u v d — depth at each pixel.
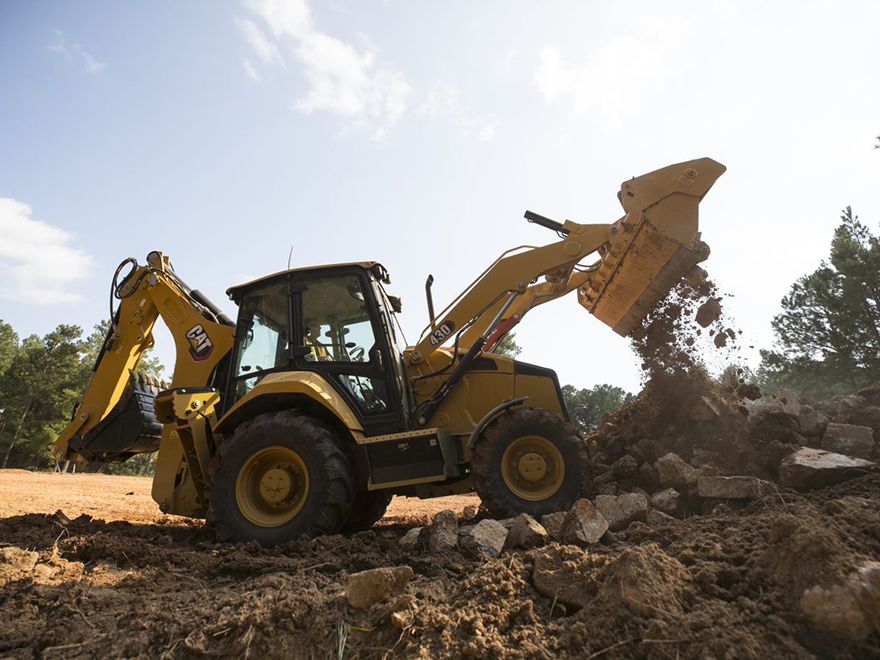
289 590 3.11
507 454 4.94
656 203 5.56
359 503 6.09
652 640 2.16
